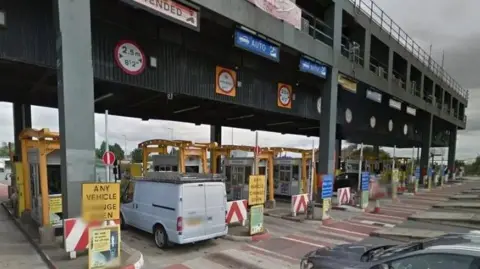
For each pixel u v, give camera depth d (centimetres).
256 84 1577
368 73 2092
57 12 787
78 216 796
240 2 1189
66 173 787
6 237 1012
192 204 905
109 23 1034
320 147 1812
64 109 786
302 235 1102
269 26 1322
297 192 1936
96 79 1006
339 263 475
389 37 2394
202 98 1356
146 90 1223
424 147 3484
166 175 970
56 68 891
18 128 1698
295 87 1838
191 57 1279
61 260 728
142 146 1758
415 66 2931
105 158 851
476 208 1708
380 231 1151
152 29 1149
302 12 1738
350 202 1795
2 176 4444
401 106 2803
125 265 700
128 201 1112
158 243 943
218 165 2011
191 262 805
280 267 768
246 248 935
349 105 2311
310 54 1569
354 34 2102
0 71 1101
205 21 1176
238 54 1466
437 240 410
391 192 2248
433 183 3394
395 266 391
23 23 860
